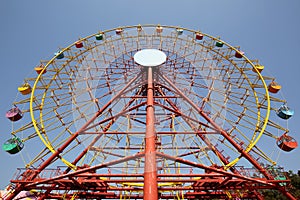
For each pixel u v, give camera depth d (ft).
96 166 50.78
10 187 53.62
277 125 66.33
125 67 82.94
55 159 62.08
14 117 67.05
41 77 73.82
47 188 59.26
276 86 76.18
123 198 71.26
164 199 73.77
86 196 70.23
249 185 59.21
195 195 71.05
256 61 82.33
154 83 77.36
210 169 51.34
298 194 109.60
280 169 58.03
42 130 64.90
